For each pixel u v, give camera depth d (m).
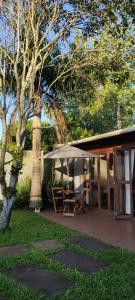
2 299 5.36
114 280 5.95
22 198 15.77
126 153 13.39
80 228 10.92
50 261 7.12
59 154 14.38
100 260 7.25
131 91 25.94
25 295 5.40
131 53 9.98
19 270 6.66
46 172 17.69
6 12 9.99
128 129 11.86
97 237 9.54
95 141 15.25
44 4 9.96
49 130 22.61
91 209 15.71
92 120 29.59
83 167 17.12
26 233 9.78
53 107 15.59
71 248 8.20
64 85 13.77
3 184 10.07
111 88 20.38
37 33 9.91
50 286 5.82
